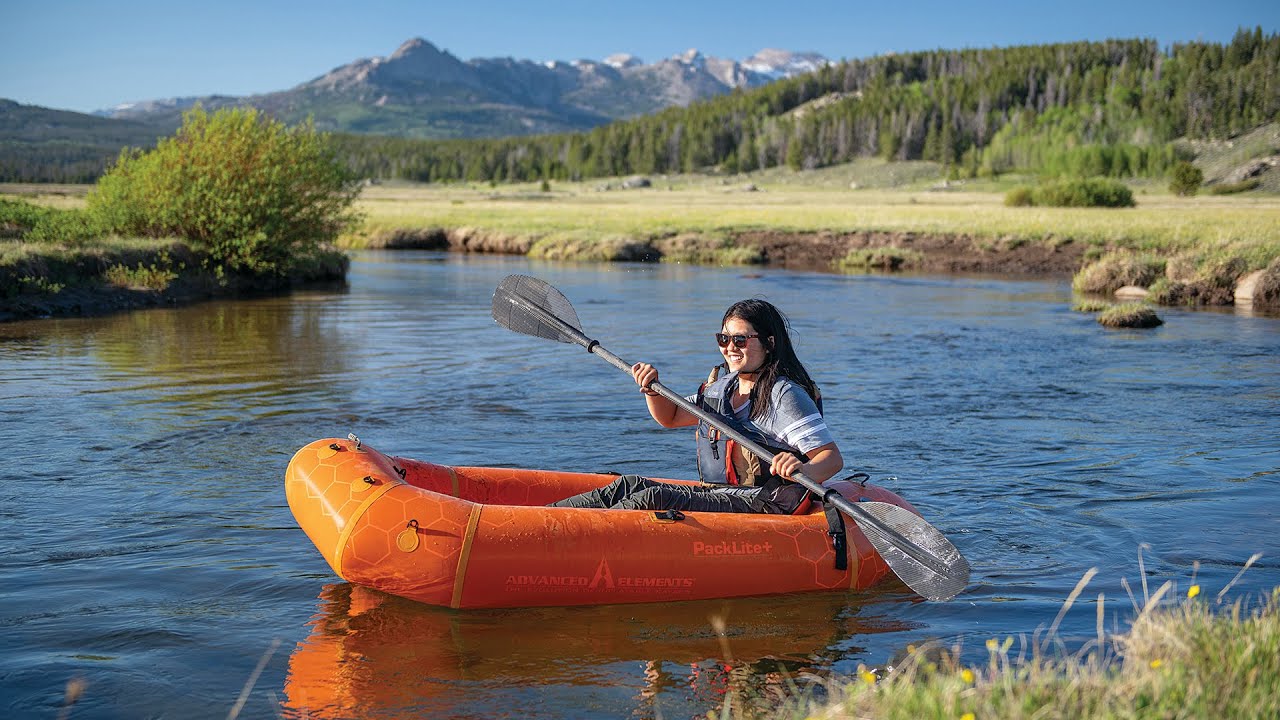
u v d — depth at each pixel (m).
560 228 39.75
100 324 14.38
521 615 4.10
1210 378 10.34
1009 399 9.14
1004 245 30.73
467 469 4.94
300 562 4.69
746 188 156.50
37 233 18.61
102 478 6.13
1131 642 3.03
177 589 4.33
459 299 18.80
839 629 3.98
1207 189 115.12
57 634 3.85
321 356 11.49
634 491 4.55
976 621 4.04
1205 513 5.54
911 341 13.36
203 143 21.02
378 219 45.81
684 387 9.65
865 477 4.77
